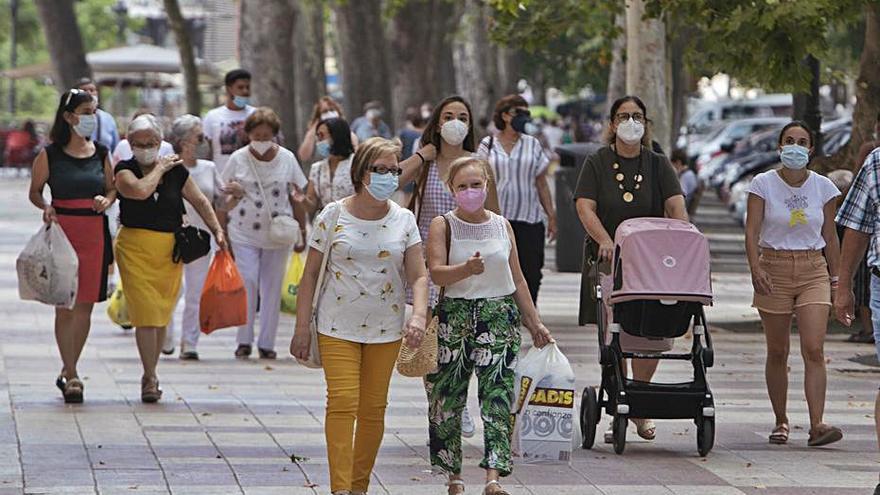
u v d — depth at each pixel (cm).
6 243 5738
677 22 3912
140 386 2673
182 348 3055
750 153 9925
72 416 2333
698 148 11806
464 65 12350
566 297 4353
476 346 1775
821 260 2208
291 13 7294
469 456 2088
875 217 1808
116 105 12212
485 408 1759
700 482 1920
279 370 2920
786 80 3584
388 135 6209
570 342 3391
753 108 14075
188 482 1867
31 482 1850
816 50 3544
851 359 3156
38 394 2555
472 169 1758
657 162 2181
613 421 2122
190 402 2497
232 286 2673
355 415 1714
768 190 2202
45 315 3744
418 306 1717
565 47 9225
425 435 2230
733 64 3641
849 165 3941
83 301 2470
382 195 1703
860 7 3541
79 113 2445
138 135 2442
